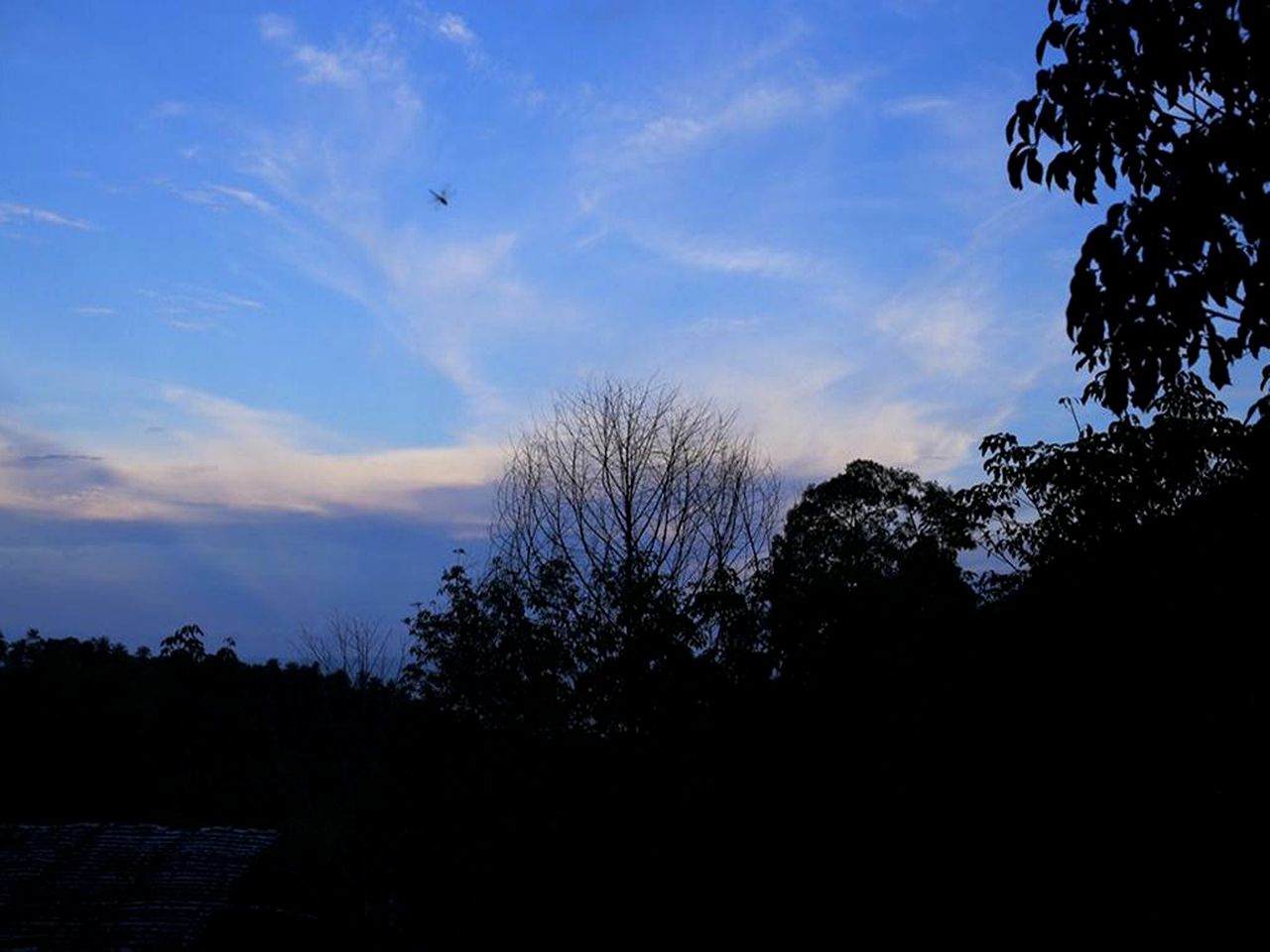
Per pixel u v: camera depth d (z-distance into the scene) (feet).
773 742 42.04
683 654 45.29
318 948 61.77
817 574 44.16
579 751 46.09
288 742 70.08
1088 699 35.99
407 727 53.01
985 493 41.19
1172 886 32.53
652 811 43.70
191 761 79.71
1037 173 19.54
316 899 62.54
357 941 58.18
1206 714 33.14
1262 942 30.32
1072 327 18.81
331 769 65.62
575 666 47.91
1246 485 32.42
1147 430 37.50
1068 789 35.81
